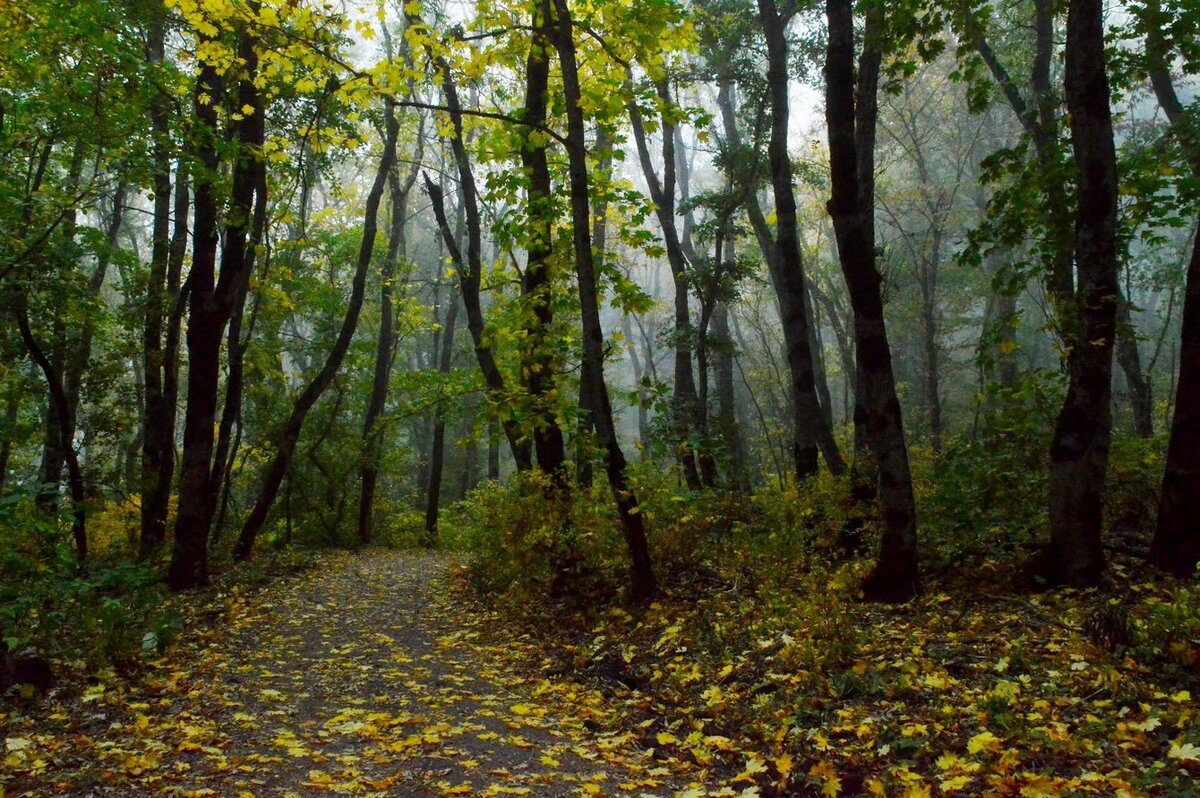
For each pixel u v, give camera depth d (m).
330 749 4.50
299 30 7.82
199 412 10.91
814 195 27.80
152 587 9.90
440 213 12.23
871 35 8.66
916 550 7.20
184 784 3.82
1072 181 7.78
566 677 6.40
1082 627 5.44
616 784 4.04
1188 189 7.65
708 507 8.84
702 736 4.68
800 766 4.10
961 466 8.66
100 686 5.50
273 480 15.53
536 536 8.42
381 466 21.91
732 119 21.97
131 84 10.08
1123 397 18.09
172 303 14.19
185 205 15.08
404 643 7.94
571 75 7.85
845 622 5.77
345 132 10.12
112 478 16.77
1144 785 3.35
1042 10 13.98
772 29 11.48
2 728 4.59
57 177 12.51
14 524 7.46
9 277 11.25
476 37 8.22
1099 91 6.68
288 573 13.75
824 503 8.85
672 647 6.48
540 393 8.80
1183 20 8.01
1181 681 4.43
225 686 5.92
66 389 16.89
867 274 7.05
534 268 9.16
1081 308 6.77
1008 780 3.48
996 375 29.67
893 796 3.62
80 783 3.75
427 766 4.22
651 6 7.87
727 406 20.52
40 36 9.23
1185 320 6.69
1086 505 6.83
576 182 7.89
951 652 5.43
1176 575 6.61
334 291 21.00
